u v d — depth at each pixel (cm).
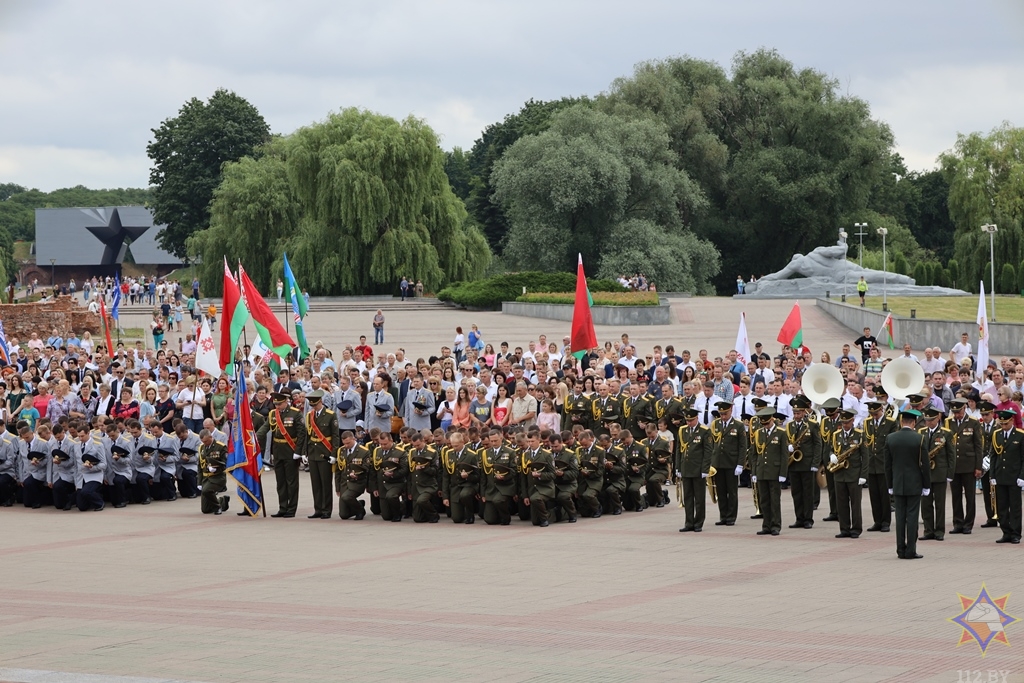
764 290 8325
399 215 8275
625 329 6097
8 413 3050
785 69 11269
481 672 1133
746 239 11231
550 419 2602
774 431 2067
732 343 5344
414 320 6831
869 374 3362
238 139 11912
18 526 2327
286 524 2305
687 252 9488
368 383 3130
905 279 8219
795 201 10662
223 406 2975
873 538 2017
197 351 3359
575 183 9025
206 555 1931
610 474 2341
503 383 2866
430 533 2152
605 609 1430
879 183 11400
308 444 2388
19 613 1485
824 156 10950
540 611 1427
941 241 13612
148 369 3428
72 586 1673
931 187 13475
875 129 10769
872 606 1418
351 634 1317
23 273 16775
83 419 2647
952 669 1111
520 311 7188
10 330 5931
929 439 2008
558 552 1898
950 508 2416
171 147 12125
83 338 4941
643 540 2016
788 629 1297
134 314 7669
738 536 2052
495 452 2245
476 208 12188
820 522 2220
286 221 8950
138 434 2630
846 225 10912
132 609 1495
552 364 3425
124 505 2595
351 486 2344
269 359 3578
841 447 2028
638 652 1202
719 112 10994
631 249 9112
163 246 12331
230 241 8888
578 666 1148
